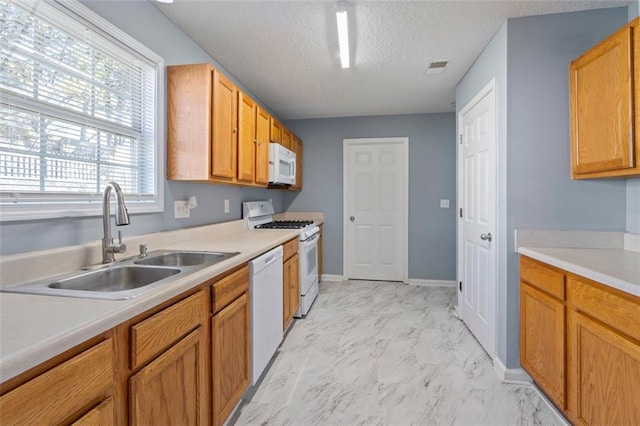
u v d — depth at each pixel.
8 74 1.16
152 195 1.90
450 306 3.39
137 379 0.93
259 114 2.78
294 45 2.35
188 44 2.21
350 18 2.00
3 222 1.13
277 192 4.39
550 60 1.96
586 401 1.38
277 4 1.86
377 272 4.45
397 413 1.71
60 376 0.71
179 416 1.15
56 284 1.16
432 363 2.21
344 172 4.45
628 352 1.15
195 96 1.95
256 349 1.83
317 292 3.75
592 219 1.93
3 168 1.15
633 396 1.13
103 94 1.56
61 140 1.36
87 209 1.46
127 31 1.66
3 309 0.86
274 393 1.88
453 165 4.17
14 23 1.18
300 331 2.75
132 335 0.92
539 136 1.97
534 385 1.94
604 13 1.91
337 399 1.83
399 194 4.38
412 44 2.33
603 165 1.66
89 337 0.77
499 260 2.10
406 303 3.49
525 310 1.90
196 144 1.94
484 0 1.82
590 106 1.75
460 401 1.80
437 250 4.22
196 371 1.26
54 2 1.29
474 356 2.30
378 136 4.35
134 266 1.46
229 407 1.53
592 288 1.34
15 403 0.62
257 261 1.84
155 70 1.89
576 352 1.45
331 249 4.51
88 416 0.77
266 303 2.00
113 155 1.64
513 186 2.00
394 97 3.56
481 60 2.46
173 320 1.11
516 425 1.61
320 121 4.49
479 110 2.51
